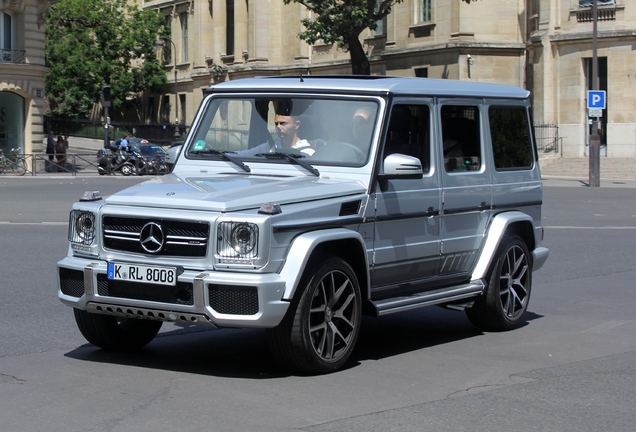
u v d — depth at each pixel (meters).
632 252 16.09
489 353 8.33
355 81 8.18
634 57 40.22
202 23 68.06
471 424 6.06
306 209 7.03
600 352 8.45
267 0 60.16
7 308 10.12
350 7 40.75
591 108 35.34
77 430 5.77
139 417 6.05
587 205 26.50
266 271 6.67
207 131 8.55
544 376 7.46
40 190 31.77
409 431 5.87
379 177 7.72
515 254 9.41
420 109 8.29
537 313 10.54
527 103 9.82
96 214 7.18
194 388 6.81
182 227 6.84
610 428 6.05
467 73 44.72
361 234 7.56
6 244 15.84
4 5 44.12
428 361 7.94
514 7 45.31
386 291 7.99
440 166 8.45
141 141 46.94
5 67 44.25
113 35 73.38
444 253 8.53
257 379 7.11
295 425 5.93
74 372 7.29
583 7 41.38
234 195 6.98
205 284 6.62
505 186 9.32
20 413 6.12
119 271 6.94
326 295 7.19
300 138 8.09
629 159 40.41
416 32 47.81
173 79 73.19
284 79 8.48
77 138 78.31
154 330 8.23
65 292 7.38
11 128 45.47
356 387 6.94
